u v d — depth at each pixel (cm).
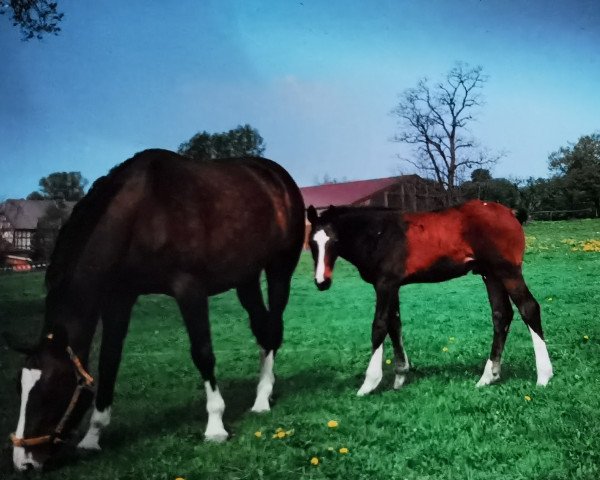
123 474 403
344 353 821
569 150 5778
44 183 6769
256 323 615
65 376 395
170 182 479
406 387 581
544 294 1290
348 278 1956
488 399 511
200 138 4303
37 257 3328
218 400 475
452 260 576
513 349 753
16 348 396
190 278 479
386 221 582
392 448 420
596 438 412
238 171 560
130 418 543
